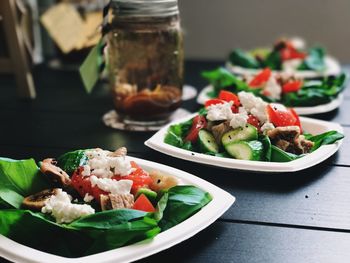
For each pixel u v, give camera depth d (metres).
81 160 0.48
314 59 0.92
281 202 0.47
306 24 1.29
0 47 0.81
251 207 0.46
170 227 0.41
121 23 0.64
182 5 1.31
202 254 0.39
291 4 1.28
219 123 0.56
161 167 0.49
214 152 0.54
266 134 0.54
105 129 0.66
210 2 1.30
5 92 0.83
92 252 0.38
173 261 0.38
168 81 0.67
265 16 1.30
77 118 0.70
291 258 0.39
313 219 0.44
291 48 0.96
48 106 0.76
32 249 0.37
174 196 0.43
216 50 1.33
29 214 0.39
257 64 0.92
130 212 0.39
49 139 0.63
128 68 0.66
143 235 0.38
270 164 0.50
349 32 1.29
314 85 0.74
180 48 0.67
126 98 0.65
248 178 0.51
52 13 0.87
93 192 0.44
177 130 0.58
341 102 0.74
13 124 0.68
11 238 0.40
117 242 0.38
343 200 0.47
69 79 0.89
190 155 0.52
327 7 1.28
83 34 0.89
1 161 0.44
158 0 0.64
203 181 0.46
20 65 0.78
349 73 0.92
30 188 0.45
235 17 1.31
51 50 1.03
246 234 0.42
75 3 0.89
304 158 0.51
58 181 0.46
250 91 0.71
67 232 0.39
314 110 0.67
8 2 0.76
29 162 0.46
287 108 0.62
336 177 0.51
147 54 0.65
